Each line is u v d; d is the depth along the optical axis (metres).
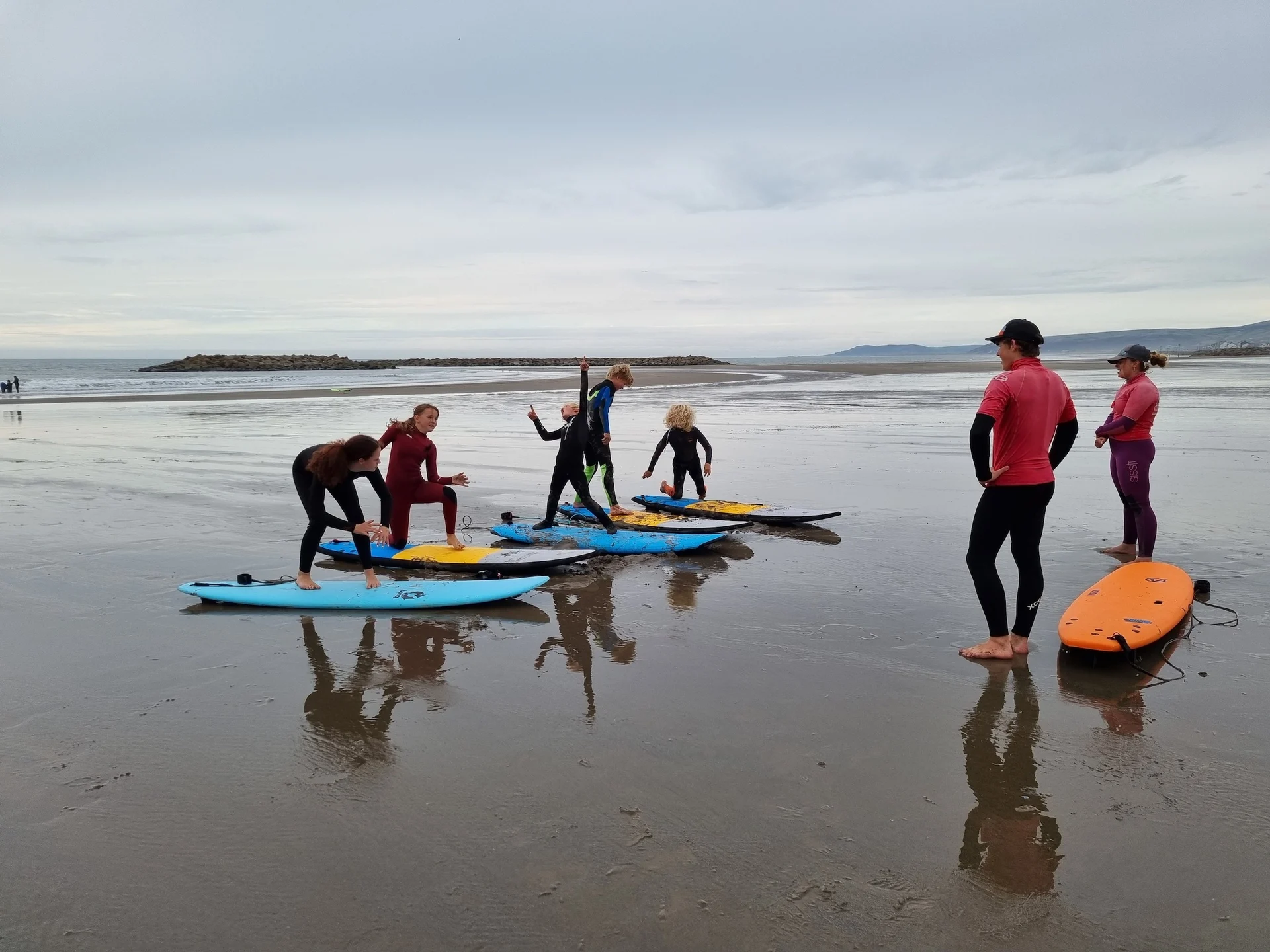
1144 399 6.66
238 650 5.22
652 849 3.10
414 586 6.25
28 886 2.91
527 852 3.08
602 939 2.64
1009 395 4.78
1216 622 5.56
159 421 20.98
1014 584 6.57
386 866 3.01
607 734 4.04
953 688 4.57
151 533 8.46
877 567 7.05
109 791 3.54
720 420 20.11
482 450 14.95
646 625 5.66
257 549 7.84
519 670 4.87
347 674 4.83
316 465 6.02
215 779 3.64
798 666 4.89
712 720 4.18
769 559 7.40
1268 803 3.39
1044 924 2.71
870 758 3.79
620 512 8.98
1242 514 8.81
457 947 2.61
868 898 2.83
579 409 7.98
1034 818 3.30
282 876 2.96
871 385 36.00
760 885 2.90
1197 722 4.13
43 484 11.41
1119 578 6.07
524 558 6.97
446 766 3.74
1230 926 2.69
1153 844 3.13
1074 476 11.50
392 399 30.03
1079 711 4.27
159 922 2.73
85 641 5.38
